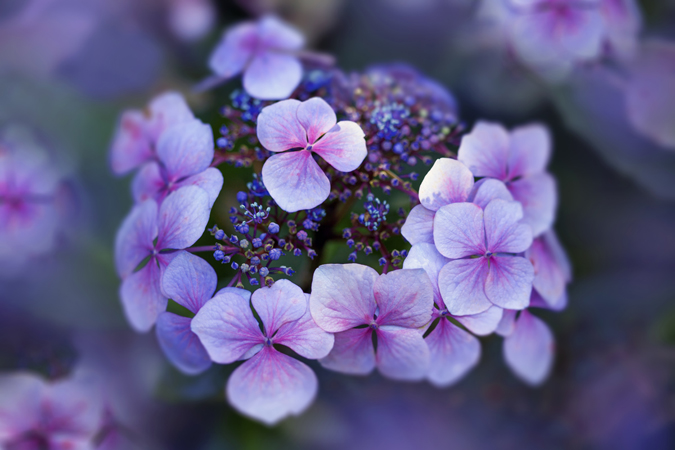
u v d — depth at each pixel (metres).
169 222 0.28
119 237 0.31
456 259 0.28
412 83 0.35
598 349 0.36
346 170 0.28
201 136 0.29
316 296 0.28
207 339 0.28
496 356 0.33
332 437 0.32
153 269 0.29
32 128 0.37
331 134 0.29
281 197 0.28
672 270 0.37
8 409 0.33
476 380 0.34
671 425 0.35
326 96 0.31
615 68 0.39
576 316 0.36
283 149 0.28
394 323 0.28
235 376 0.28
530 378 0.32
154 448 0.33
